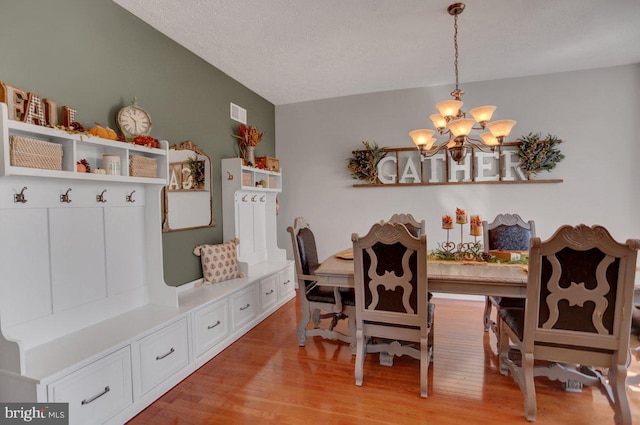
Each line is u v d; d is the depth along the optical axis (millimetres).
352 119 4445
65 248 1909
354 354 2625
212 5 2338
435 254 2633
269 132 4641
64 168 1792
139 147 2180
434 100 4102
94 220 2082
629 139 3518
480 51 3133
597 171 3619
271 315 3541
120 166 2070
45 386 1461
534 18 2543
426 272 1979
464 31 2740
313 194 4656
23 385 1473
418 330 2082
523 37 2855
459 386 2168
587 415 1856
